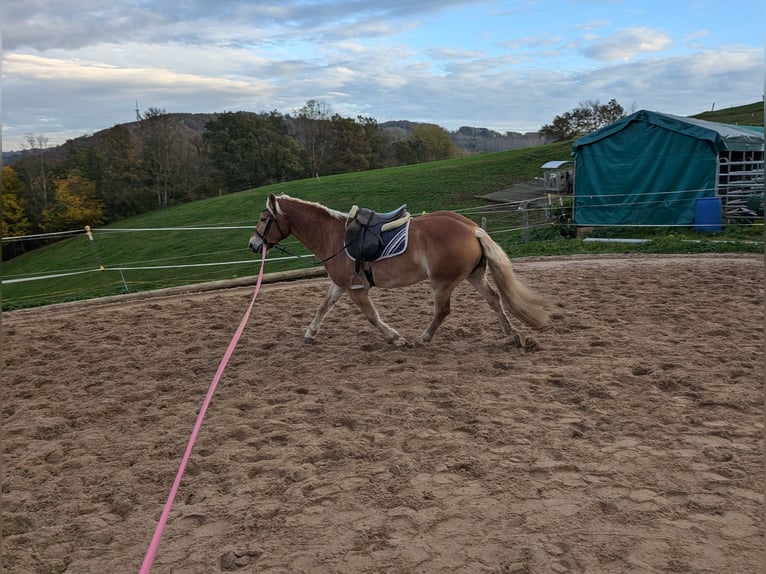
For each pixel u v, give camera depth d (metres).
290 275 13.36
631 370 6.18
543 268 12.80
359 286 7.04
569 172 26.97
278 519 3.74
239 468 4.45
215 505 3.95
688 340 7.11
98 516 3.96
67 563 3.48
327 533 3.57
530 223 21.69
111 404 5.91
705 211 15.88
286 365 6.92
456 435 4.82
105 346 8.11
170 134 66.31
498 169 37.69
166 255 29.41
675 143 16.53
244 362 7.14
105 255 33.94
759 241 14.41
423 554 3.33
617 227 17.64
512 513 3.68
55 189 57.38
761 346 6.73
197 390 6.23
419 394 5.70
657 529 3.46
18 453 4.98
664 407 5.20
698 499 3.75
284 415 5.42
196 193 68.25
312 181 48.22
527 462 4.30
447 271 6.68
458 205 29.17
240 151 73.62
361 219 6.90
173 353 7.67
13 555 3.55
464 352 7.02
